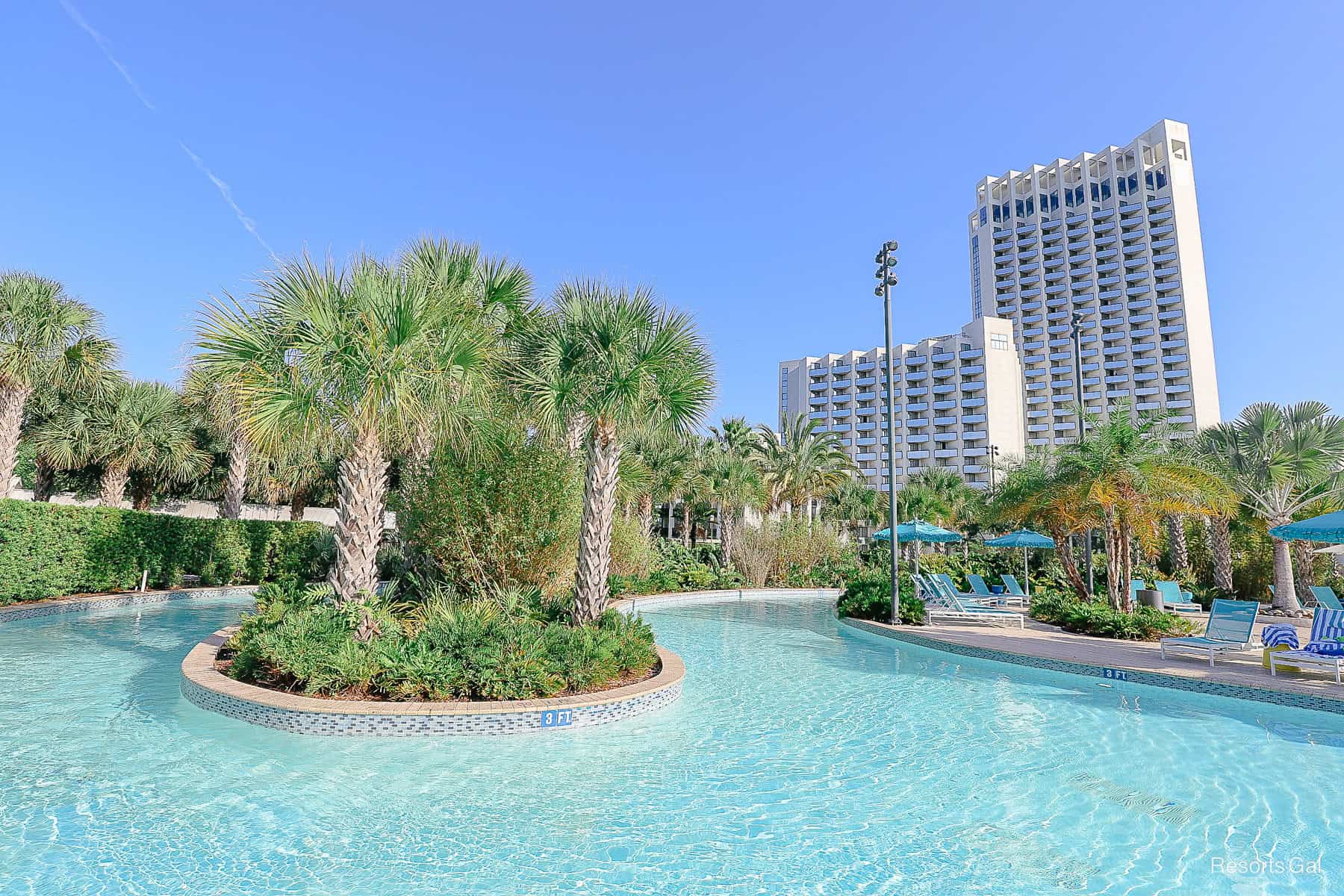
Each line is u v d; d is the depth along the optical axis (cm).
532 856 448
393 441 1077
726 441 3669
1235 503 1555
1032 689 993
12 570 1407
